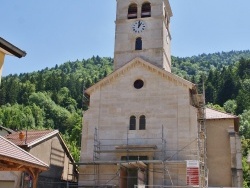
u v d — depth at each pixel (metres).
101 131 36.06
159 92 35.72
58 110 125.44
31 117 113.62
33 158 17.53
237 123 42.53
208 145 40.00
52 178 38.06
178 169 32.72
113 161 33.19
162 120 34.78
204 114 37.41
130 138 35.09
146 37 42.00
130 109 36.06
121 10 43.91
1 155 14.77
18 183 31.55
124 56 41.97
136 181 34.03
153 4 43.12
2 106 123.19
